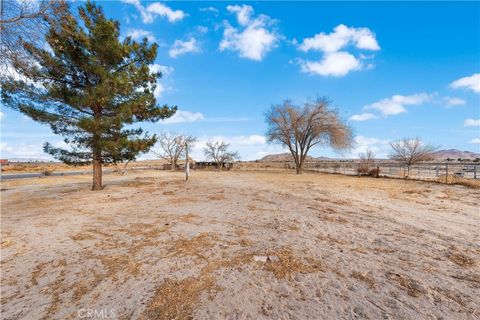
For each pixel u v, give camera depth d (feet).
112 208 27.94
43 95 38.75
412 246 14.71
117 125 40.47
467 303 8.81
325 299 9.12
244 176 83.25
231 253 13.80
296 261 12.57
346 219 21.57
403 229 18.44
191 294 9.62
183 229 18.84
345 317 8.05
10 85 23.54
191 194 38.32
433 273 11.19
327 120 94.38
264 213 24.13
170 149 144.87
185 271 11.67
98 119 39.60
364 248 14.42
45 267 12.51
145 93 45.14
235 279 10.79
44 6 16.81
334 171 102.83
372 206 27.63
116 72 40.75
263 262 12.53
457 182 48.44
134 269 12.00
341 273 11.22
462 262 12.39
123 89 40.24
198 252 14.05
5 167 185.26
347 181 59.57
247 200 31.96
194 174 99.25
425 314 8.18
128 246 15.30
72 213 25.43
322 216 22.77
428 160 107.14
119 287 10.34
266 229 18.58
